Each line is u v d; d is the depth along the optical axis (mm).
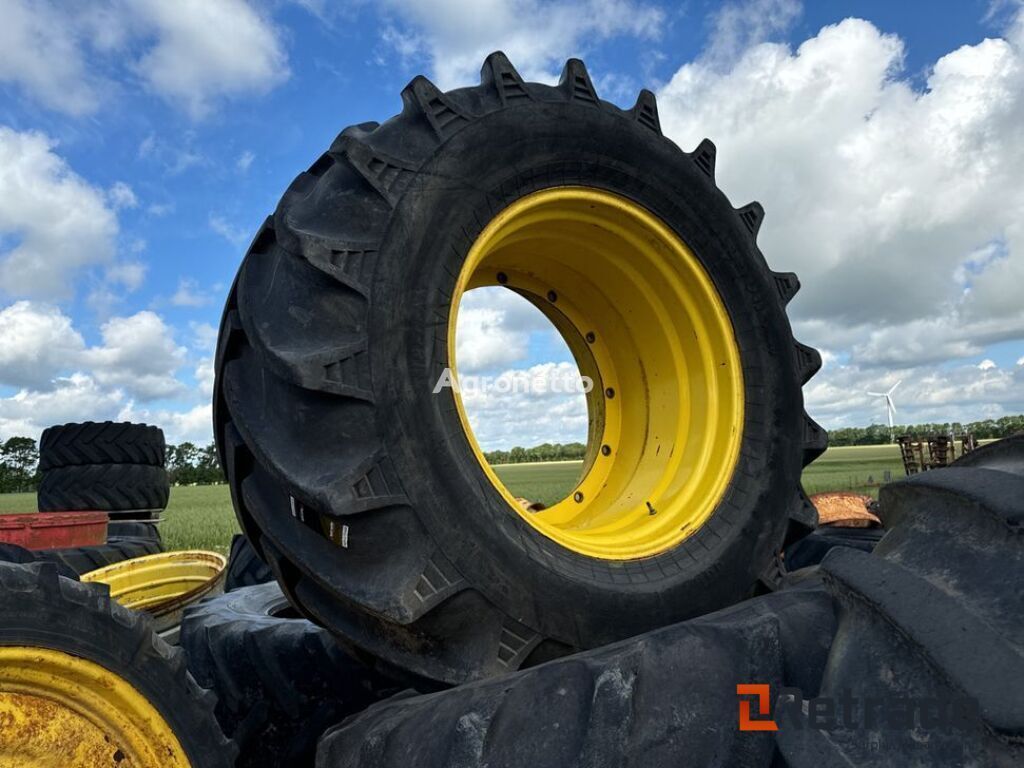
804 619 1754
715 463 2541
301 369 1753
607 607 2055
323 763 1957
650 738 1530
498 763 1563
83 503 8898
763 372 2633
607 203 2439
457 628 1883
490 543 1903
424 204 1981
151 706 1568
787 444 2623
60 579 1497
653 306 2721
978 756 1264
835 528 4594
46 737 1448
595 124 2367
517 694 1650
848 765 1374
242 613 3197
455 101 2133
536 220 2373
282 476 1821
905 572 1570
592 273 2758
